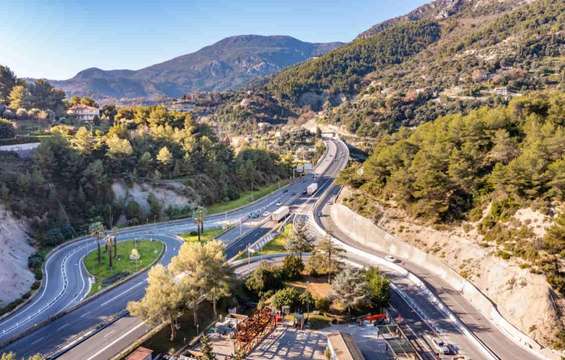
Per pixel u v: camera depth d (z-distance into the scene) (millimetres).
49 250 91875
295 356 52125
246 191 155250
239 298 68375
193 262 60094
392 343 54906
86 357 51750
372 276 67562
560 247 59281
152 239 101562
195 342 56375
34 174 101375
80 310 65812
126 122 165250
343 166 182875
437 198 83188
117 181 118500
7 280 72812
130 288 74312
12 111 156250
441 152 85562
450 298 66750
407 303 66562
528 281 59500
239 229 108938
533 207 67312
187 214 122562
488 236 71000
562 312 55094
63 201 105750
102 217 109188
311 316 62219
